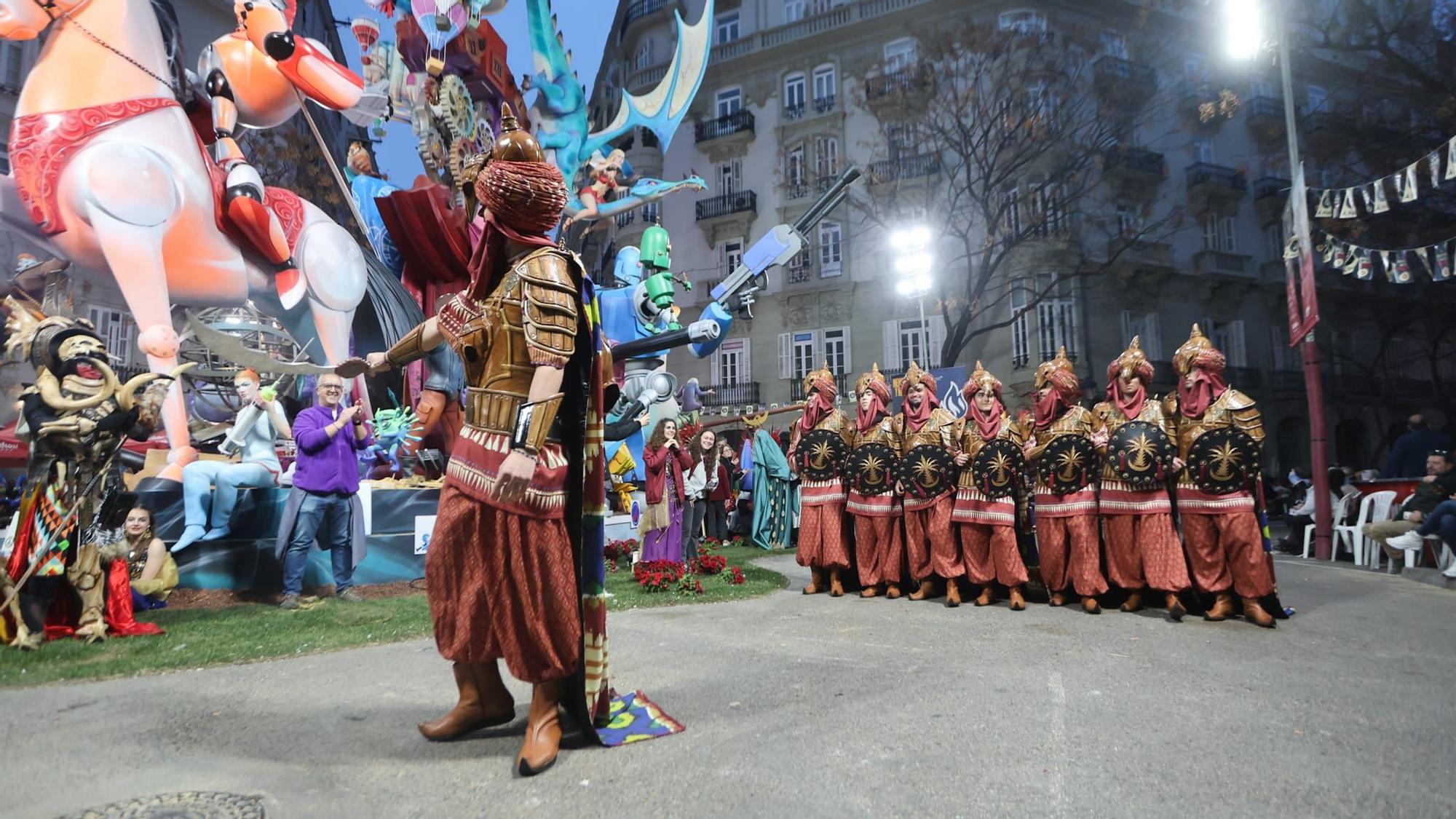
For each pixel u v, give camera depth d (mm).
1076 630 5270
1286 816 2223
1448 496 8727
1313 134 27672
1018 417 7652
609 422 10898
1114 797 2342
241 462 6832
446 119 9688
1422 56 20891
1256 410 5730
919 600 6855
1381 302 30938
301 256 8383
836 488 7281
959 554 6707
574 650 2648
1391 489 10797
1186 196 28453
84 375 4949
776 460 12953
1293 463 30188
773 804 2258
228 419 10148
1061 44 24547
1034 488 6645
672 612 6055
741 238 30219
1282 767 2615
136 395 4719
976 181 23750
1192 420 6008
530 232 2732
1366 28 20375
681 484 8812
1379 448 30484
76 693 3461
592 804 2254
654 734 2887
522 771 2473
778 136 30125
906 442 7094
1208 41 27172
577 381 2783
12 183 6328
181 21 20062
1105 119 24953
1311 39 21531
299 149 20875
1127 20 27234
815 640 4844
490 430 2639
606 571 8984
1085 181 25109
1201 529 5777
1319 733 2977
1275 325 29969
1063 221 25203
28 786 2271
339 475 6355
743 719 3117
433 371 7781
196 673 3916
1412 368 33906
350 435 6551
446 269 10109
